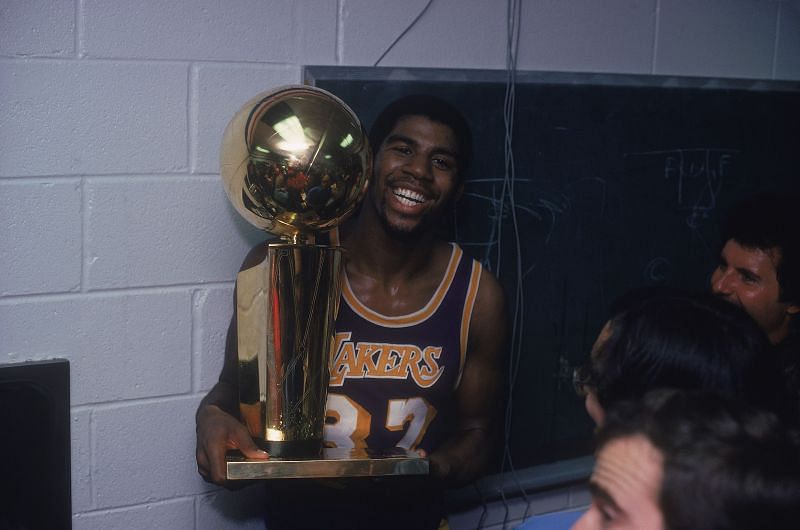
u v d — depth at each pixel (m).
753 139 2.02
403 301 1.43
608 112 1.84
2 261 1.39
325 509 1.42
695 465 0.59
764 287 1.47
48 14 1.36
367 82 1.60
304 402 1.20
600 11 1.83
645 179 1.91
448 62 1.70
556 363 1.88
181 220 1.51
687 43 1.94
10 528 1.47
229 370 1.43
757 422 0.62
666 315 0.83
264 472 1.16
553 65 1.80
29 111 1.37
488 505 1.86
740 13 1.98
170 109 1.47
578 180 1.84
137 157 1.46
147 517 1.58
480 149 1.73
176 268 1.52
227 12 1.49
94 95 1.41
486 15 1.71
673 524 0.59
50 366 1.44
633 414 0.65
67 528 1.51
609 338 0.86
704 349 0.79
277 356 1.19
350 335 1.41
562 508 1.95
